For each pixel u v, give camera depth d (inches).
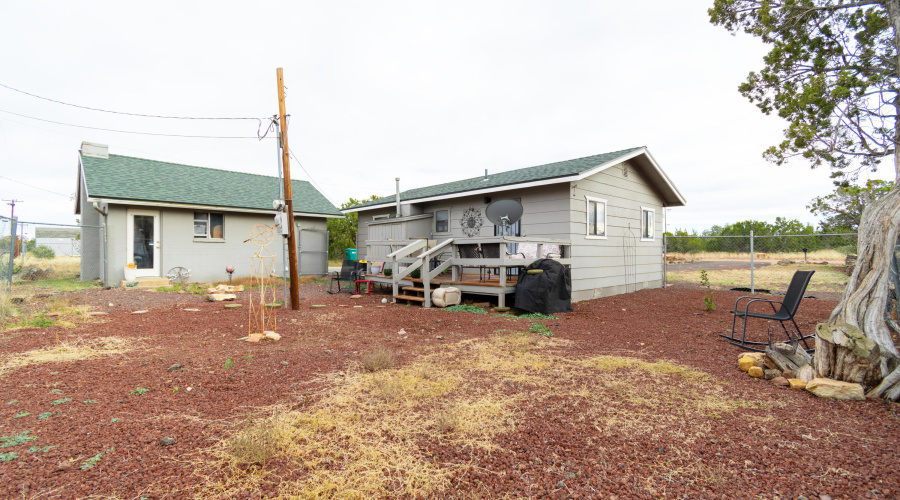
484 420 106.9
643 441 95.9
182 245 494.6
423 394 126.0
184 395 124.0
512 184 364.5
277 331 227.6
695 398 124.6
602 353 181.2
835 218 609.3
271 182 652.7
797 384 132.7
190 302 340.5
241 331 227.9
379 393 126.3
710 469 82.9
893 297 200.8
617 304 345.7
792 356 153.0
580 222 360.2
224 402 118.8
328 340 206.7
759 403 120.3
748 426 104.5
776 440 96.5
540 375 147.3
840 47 265.0
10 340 195.2
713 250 885.2
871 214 145.5
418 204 494.3
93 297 346.0
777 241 744.3
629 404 119.4
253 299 371.6
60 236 765.3
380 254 488.4
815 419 108.7
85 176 452.4
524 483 78.1
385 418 108.1
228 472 80.9
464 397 124.1
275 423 101.9
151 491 73.5
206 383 135.2
